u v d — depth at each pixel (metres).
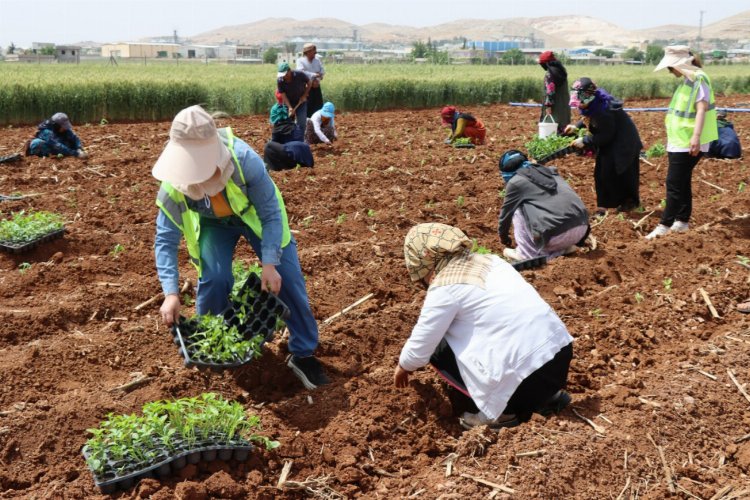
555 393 4.50
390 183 10.77
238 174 4.39
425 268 4.44
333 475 4.17
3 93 18.64
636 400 4.76
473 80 26.80
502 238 7.60
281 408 4.73
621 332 5.84
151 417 4.03
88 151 13.20
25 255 7.48
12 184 10.38
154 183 10.66
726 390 4.97
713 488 4.07
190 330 4.84
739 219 8.96
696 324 6.07
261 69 36.88
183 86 21.14
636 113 21.28
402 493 4.01
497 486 3.92
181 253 7.63
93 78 21.72
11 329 5.77
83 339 5.52
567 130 9.80
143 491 3.82
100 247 7.83
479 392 4.37
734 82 33.88
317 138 14.14
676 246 7.88
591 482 4.04
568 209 7.17
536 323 4.31
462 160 12.54
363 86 23.97
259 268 5.79
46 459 4.28
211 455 4.08
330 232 8.46
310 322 4.96
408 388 4.98
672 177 8.29
